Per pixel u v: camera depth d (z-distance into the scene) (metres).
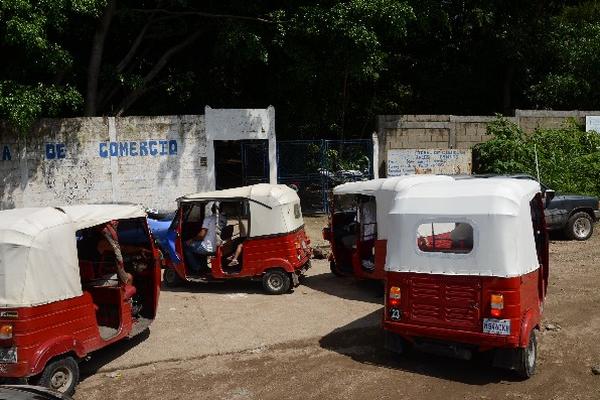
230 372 6.88
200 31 18.72
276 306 9.34
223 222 10.28
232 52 17.73
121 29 18.72
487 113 25.62
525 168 17.34
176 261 10.33
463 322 6.28
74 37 18.08
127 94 19.34
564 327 7.98
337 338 7.83
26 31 12.57
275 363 7.12
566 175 17.25
